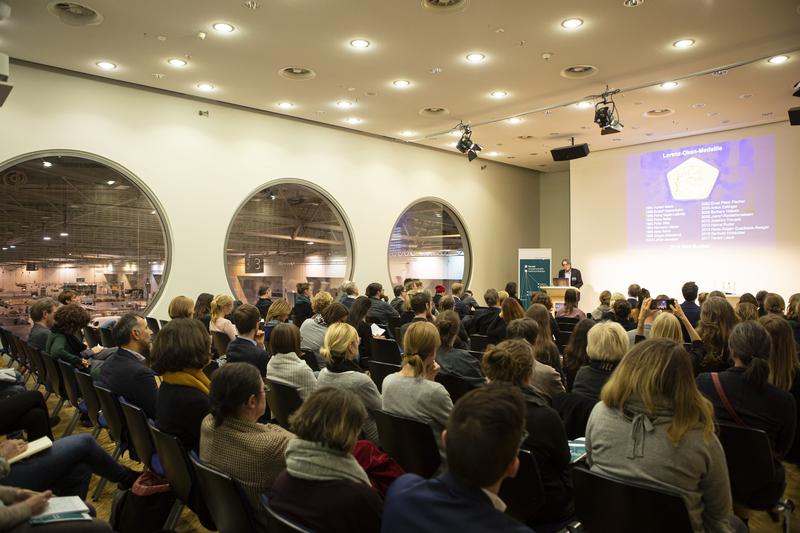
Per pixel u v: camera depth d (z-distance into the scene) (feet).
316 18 18.49
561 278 37.37
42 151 22.76
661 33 19.63
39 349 15.23
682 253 35.53
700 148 34.81
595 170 39.42
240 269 29.71
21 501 6.08
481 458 3.63
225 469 6.23
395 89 25.82
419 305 17.43
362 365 17.52
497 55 21.62
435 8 17.84
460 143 31.09
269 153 29.84
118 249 25.64
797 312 14.84
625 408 5.79
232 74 23.86
